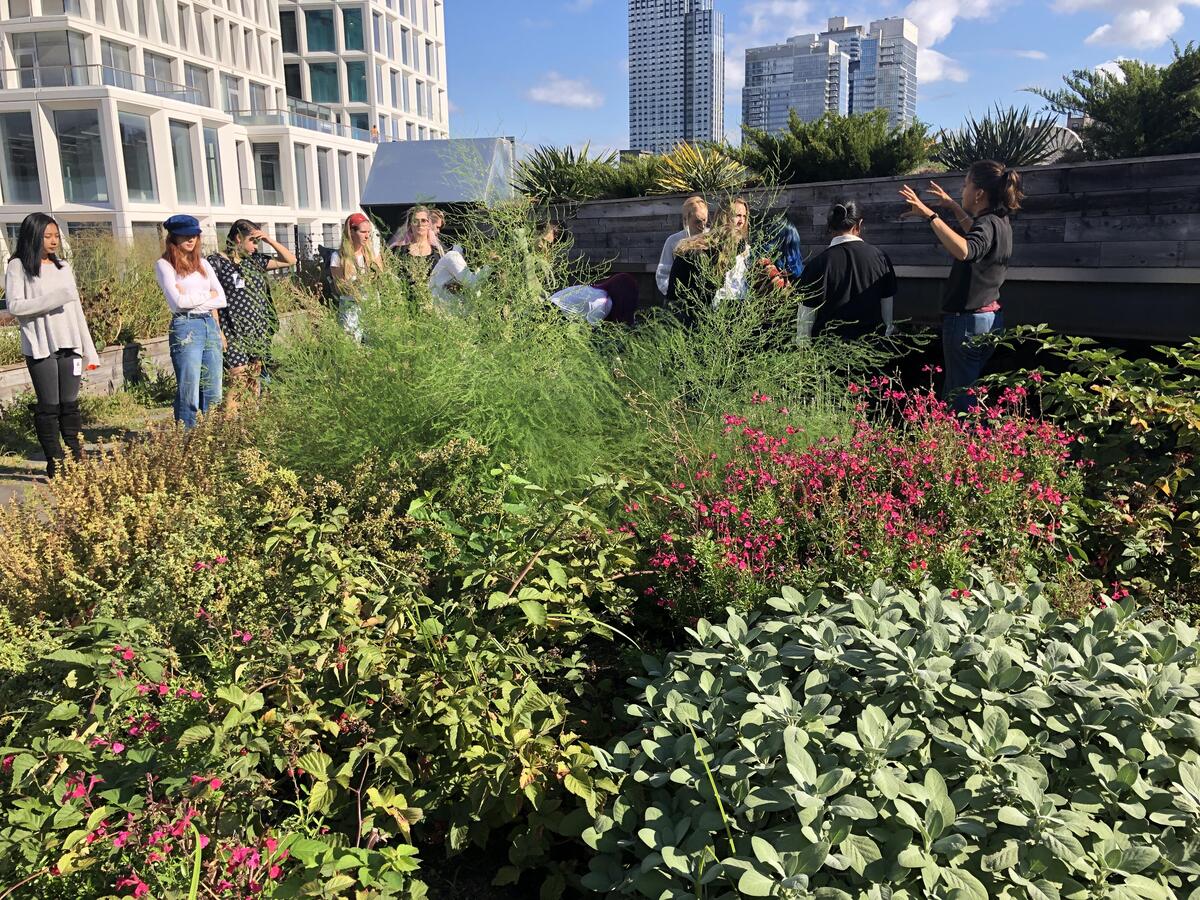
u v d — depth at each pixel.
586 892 2.15
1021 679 2.22
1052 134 7.88
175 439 4.33
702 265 4.82
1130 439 3.75
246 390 4.87
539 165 8.61
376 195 10.84
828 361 4.46
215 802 1.94
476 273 4.37
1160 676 2.19
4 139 29.91
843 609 2.52
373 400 3.86
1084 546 3.53
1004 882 1.81
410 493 3.36
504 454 3.59
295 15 62.50
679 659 2.55
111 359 8.24
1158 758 2.00
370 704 2.44
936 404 3.79
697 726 2.21
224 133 37.78
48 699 2.37
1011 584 2.90
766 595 2.84
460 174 4.58
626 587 3.10
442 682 2.41
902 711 2.13
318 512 3.34
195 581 2.71
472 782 2.26
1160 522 3.42
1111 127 8.03
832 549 2.99
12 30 36.66
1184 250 4.62
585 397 4.02
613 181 8.84
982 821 1.83
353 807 2.30
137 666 2.26
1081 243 4.96
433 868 2.33
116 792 1.94
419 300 4.41
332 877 1.82
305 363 4.39
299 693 2.28
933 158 8.23
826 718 2.10
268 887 1.79
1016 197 4.66
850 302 5.14
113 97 29.78
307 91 63.78
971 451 3.33
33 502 3.71
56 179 30.31
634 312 5.63
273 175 43.53
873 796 1.92
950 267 5.62
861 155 7.97
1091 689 2.15
